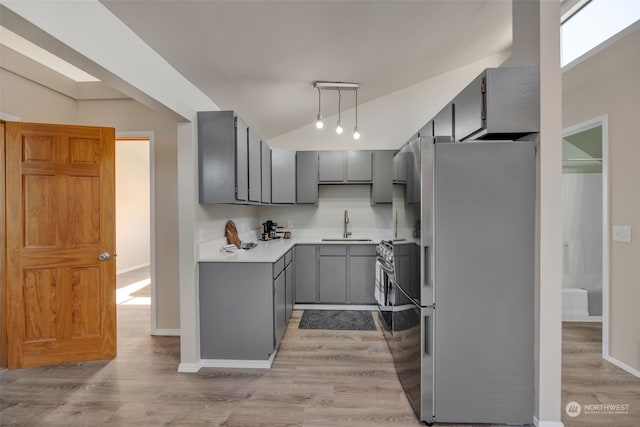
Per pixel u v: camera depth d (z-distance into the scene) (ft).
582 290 11.53
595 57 8.48
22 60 8.38
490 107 5.76
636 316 7.60
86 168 8.68
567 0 9.31
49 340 8.41
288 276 11.07
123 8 5.50
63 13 4.53
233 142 8.39
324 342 9.83
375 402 6.72
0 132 7.98
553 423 5.85
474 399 6.04
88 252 8.70
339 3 6.47
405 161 7.13
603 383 7.33
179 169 8.21
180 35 6.53
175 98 7.86
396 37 8.68
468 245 5.98
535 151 5.90
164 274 10.43
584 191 11.75
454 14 8.37
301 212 15.05
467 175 5.95
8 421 6.16
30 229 8.25
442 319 6.02
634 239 7.61
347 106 13.91
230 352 8.40
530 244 5.94
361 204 14.92
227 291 8.41
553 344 5.85
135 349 9.41
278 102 11.47
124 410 6.48
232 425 6.01
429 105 14.28
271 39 7.32
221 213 10.27
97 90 10.17
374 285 13.11
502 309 5.99
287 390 7.19
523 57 6.25
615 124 7.98
